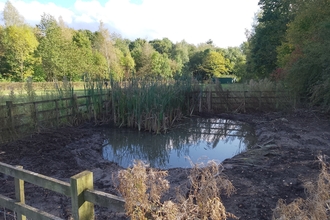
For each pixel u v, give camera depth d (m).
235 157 5.57
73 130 8.00
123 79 10.68
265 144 6.46
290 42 14.55
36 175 2.10
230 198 3.46
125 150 7.14
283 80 12.93
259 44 20.62
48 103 8.12
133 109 9.02
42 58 29.38
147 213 1.64
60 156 5.63
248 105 12.05
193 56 49.38
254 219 2.96
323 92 10.15
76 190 1.76
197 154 6.84
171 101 9.91
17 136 6.61
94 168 5.05
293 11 16.20
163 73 39.41
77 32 38.41
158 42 59.88
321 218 2.04
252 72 24.84
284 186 3.82
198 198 1.98
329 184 2.24
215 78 13.31
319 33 10.60
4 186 4.04
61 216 3.16
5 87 15.63
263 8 19.94
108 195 1.73
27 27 31.45
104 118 9.76
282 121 9.16
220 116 11.15
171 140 8.06
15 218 2.87
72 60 30.12
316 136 7.06
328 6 11.75
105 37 35.44
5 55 28.92
